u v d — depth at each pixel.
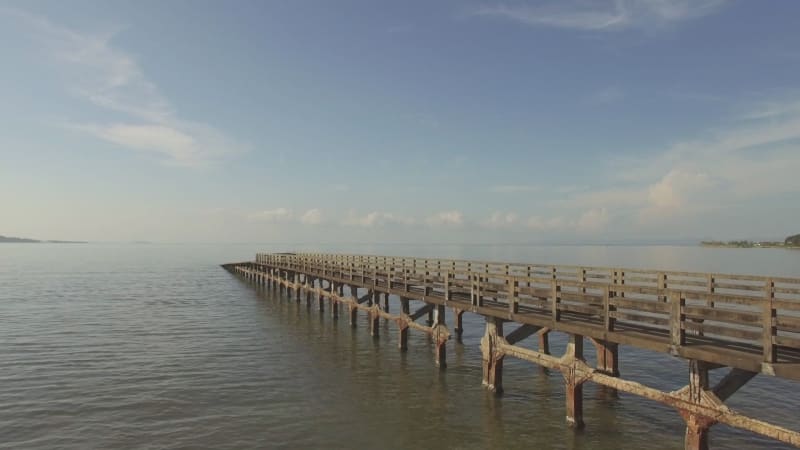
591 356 20.55
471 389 16.66
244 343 24.28
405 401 15.60
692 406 9.68
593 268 17.80
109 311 34.88
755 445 12.23
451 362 20.45
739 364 8.80
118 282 59.22
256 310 35.91
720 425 13.45
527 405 15.04
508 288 14.77
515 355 14.98
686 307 9.86
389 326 29.08
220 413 14.66
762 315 8.58
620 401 15.11
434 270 20.58
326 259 34.34
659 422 13.60
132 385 17.19
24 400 15.53
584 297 12.28
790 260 96.81
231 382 17.67
